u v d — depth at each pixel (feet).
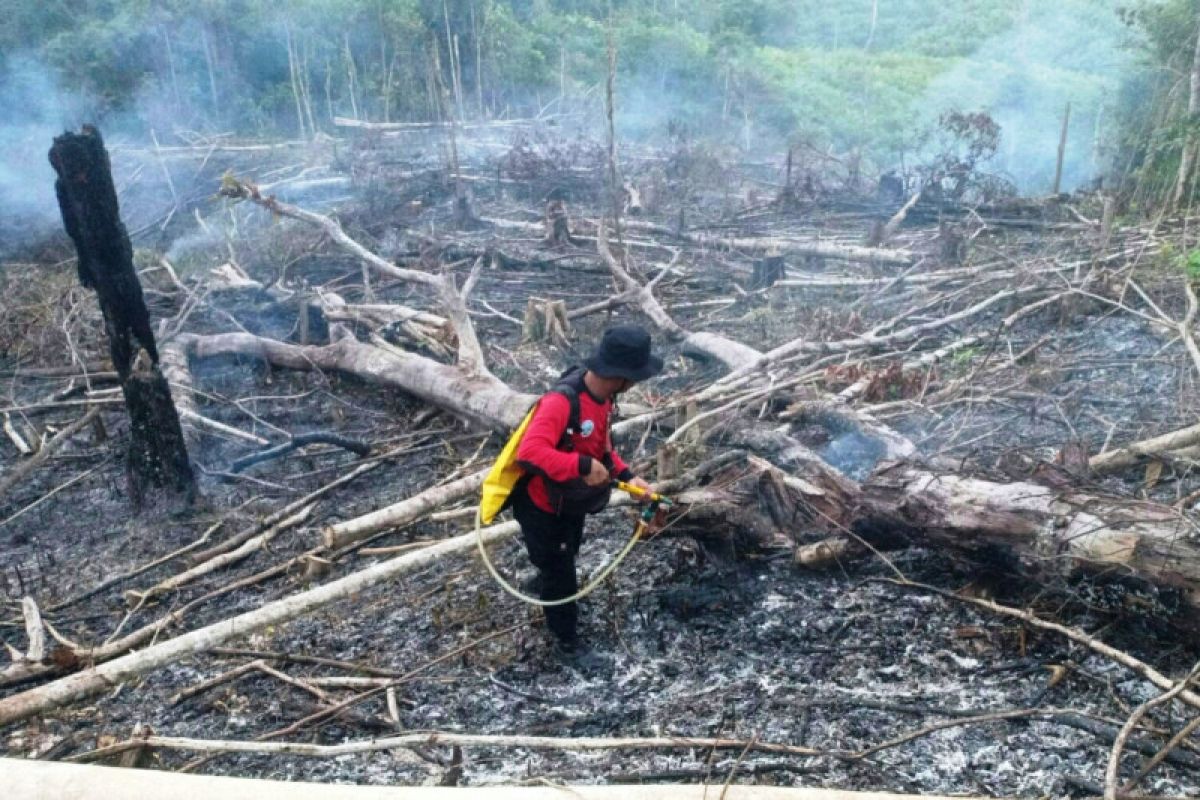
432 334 28.91
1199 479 15.97
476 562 16.74
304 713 13.00
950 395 21.42
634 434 21.33
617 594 15.02
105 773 8.64
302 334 30.53
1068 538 12.29
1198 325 24.48
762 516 14.94
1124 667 12.01
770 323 29.78
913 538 14.02
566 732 11.93
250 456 21.56
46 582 17.93
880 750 11.05
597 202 54.39
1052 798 10.07
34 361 31.58
